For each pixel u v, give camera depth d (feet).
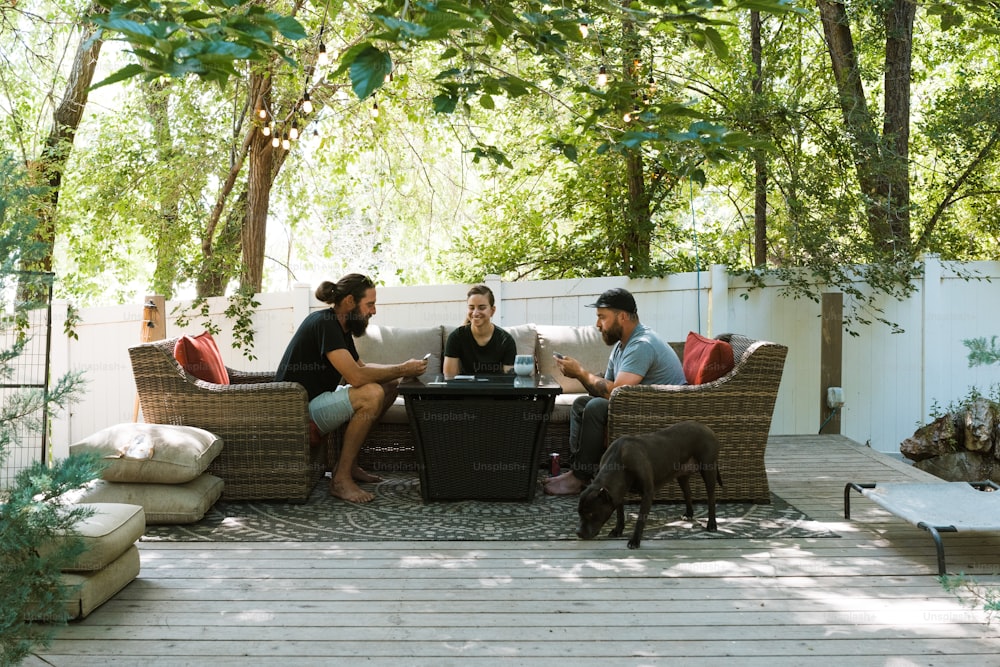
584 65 15.85
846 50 25.46
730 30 28.25
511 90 10.18
